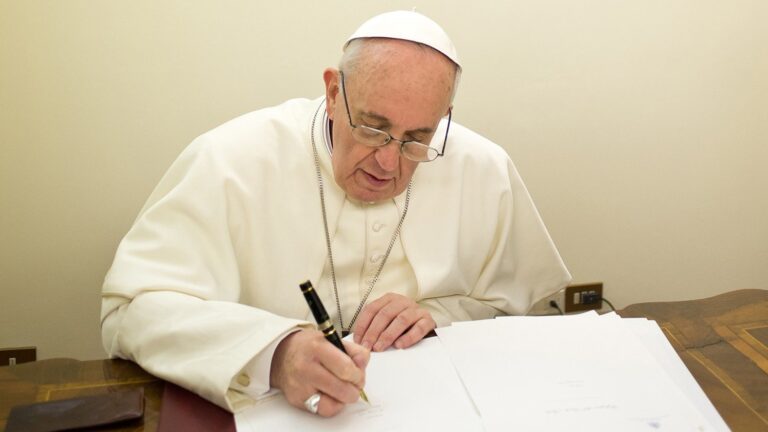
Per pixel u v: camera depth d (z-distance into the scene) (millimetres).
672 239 2494
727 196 2465
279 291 1385
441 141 1494
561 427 968
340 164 1298
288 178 1401
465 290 1543
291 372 1002
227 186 1347
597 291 2521
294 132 1428
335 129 1292
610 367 1121
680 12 2219
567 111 2266
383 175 1274
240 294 1366
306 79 2049
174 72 1956
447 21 2082
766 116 2385
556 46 2180
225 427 972
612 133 2320
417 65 1153
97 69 1904
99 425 951
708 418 1015
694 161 2402
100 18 1863
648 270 2525
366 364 1036
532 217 1607
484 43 2129
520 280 1648
